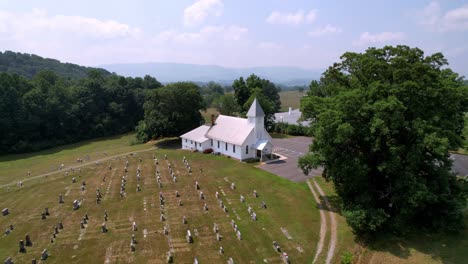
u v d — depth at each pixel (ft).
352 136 110.11
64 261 91.20
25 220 119.96
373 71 114.73
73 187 159.02
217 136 220.43
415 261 92.68
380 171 107.76
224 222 114.42
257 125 203.00
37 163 235.40
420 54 115.44
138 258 92.07
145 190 149.69
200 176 169.78
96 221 117.19
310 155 129.49
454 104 111.14
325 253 95.55
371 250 97.66
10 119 293.64
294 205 129.18
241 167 184.55
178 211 124.36
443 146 92.53
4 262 88.02
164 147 257.96
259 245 99.04
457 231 105.29
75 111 354.74
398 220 102.63
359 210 102.17
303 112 131.64
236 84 345.10
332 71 136.15
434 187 103.50
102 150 275.18
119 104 415.44
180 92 272.31
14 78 333.62
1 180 185.06
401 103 98.43
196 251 95.55
